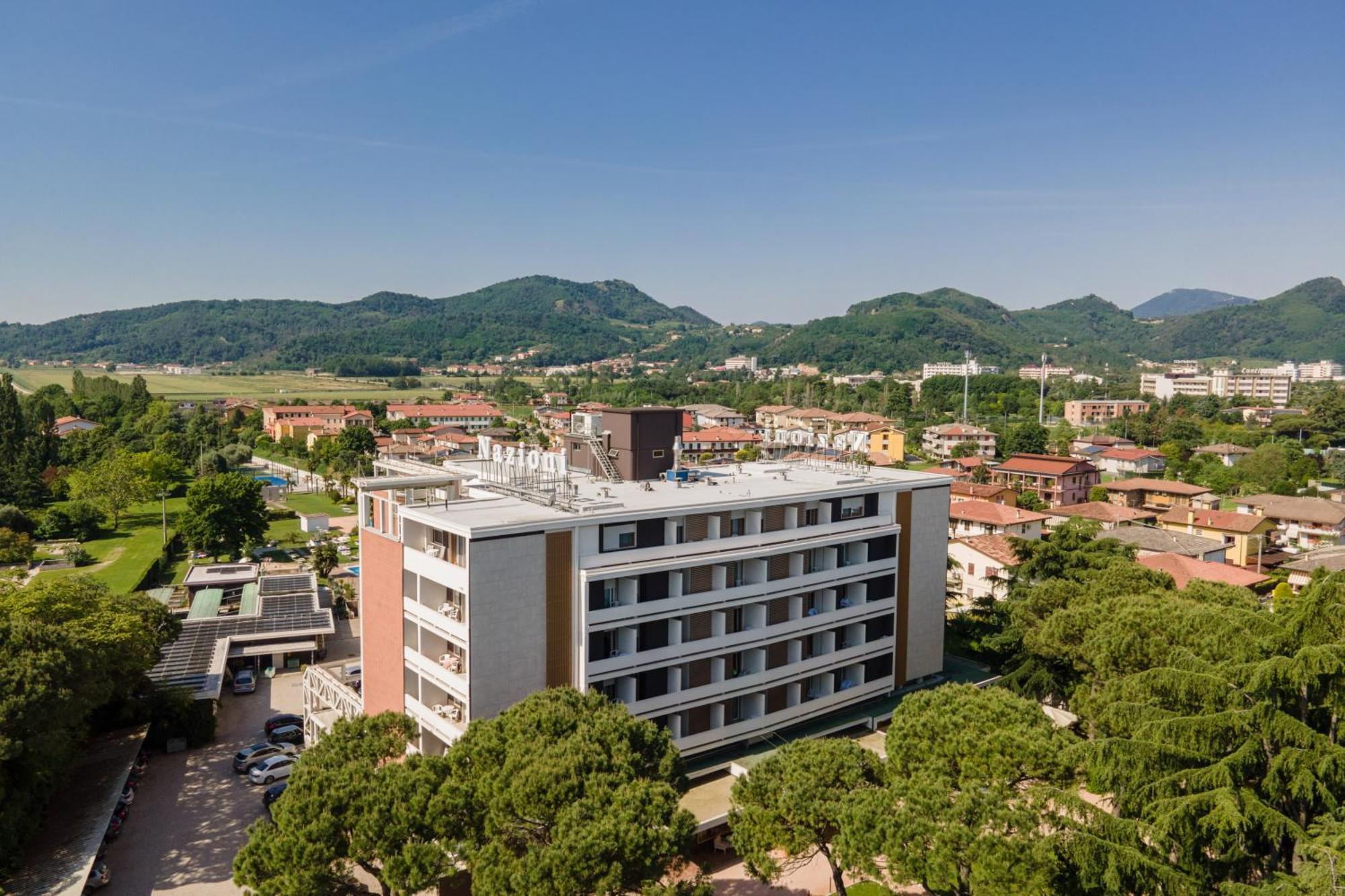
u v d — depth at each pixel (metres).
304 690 67.31
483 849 32.25
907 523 63.91
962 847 30.88
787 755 37.97
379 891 40.84
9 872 41.50
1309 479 186.00
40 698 42.41
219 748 65.44
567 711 37.31
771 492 57.66
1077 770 36.84
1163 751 35.31
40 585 60.81
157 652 65.38
